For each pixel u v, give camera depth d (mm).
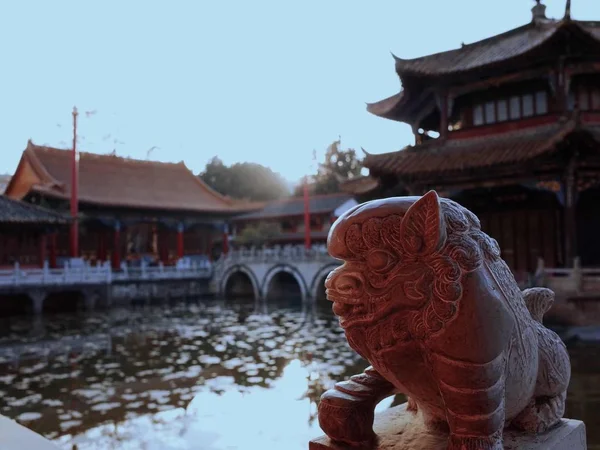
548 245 21875
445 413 2064
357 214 2080
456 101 23078
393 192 25438
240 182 83500
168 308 35625
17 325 27719
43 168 42031
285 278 43312
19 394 13820
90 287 34750
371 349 2047
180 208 44469
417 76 21562
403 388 2156
